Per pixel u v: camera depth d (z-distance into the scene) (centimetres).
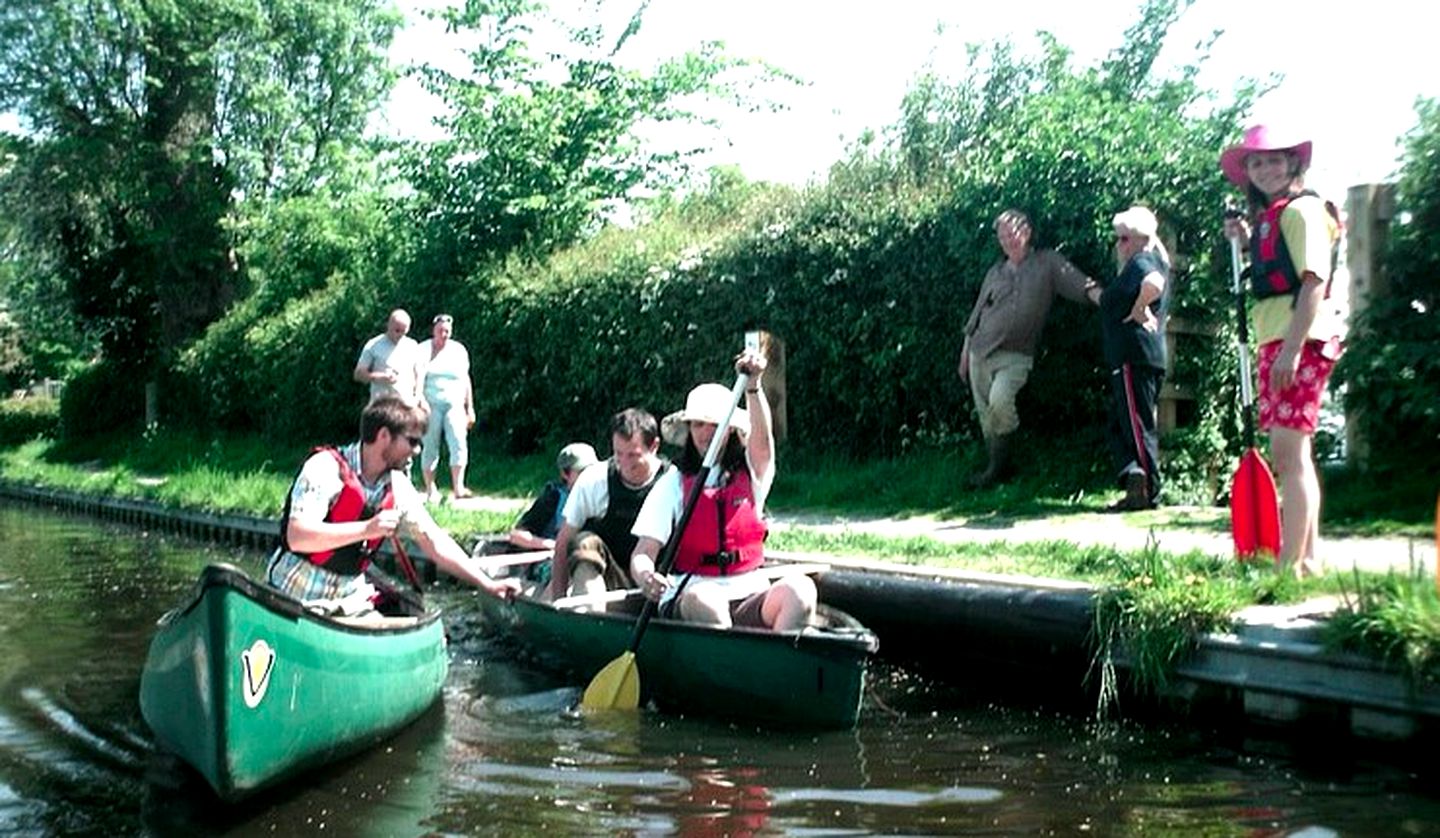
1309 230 566
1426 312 852
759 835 433
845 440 1233
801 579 611
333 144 2714
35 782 504
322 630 491
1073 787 487
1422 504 799
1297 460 590
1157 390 909
